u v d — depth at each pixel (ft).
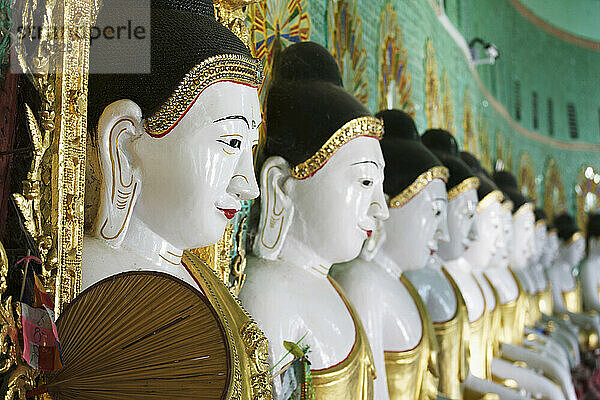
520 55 48.24
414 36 24.70
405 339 13.37
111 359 6.68
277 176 11.24
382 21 20.80
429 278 16.83
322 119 11.09
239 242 10.70
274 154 11.43
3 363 6.10
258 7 12.15
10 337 6.17
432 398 13.98
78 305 6.70
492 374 20.93
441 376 16.65
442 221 15.06
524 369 20.94
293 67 11.84
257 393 8.23
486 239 20.94
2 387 6.09
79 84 7.18
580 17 56.29
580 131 55.42
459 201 18.17
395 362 13.30
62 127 7.02
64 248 6.97
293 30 13.71
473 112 35.81
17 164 6.71
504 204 24.18
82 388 6.53
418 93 24.97
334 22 16.39
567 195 53.83
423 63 25.88
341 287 13.08
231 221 10.73
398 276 14.58
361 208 11.14
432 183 14.48
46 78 7.00
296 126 11.21
